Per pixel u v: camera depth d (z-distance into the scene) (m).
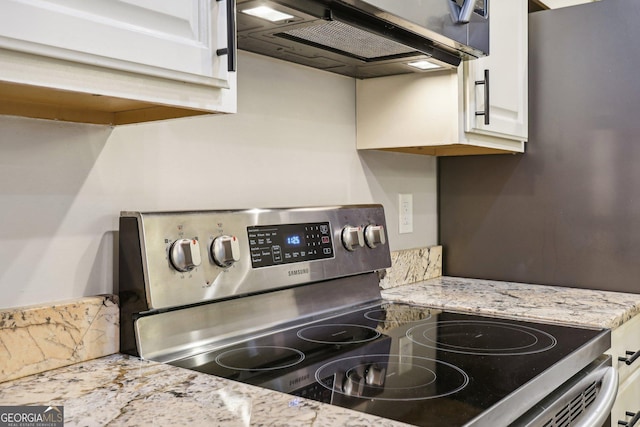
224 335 1.12
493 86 1.57
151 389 0.81
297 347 1.08
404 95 1.54
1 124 0.88
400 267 1.74
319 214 1.34
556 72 1.73
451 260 1.96
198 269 1.04
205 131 1.19
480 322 1.28
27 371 0.87
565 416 0.94
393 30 1.17
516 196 1.82
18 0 0.60
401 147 1.60
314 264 1.29
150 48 0.72
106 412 0.72
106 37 0.67
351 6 1.03
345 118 1.59
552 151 1.75
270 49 1.26
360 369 0.93
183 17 0.75
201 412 0.71
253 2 0.94
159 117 0.93
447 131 1.47
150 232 0.98
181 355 1.02
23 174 0.90
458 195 1.94
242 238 1.14
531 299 1.52
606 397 1.00
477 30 1.34
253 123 1.31
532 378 0.87
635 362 1.50
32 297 0.92
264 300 1.21
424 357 1.00
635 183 1.60
